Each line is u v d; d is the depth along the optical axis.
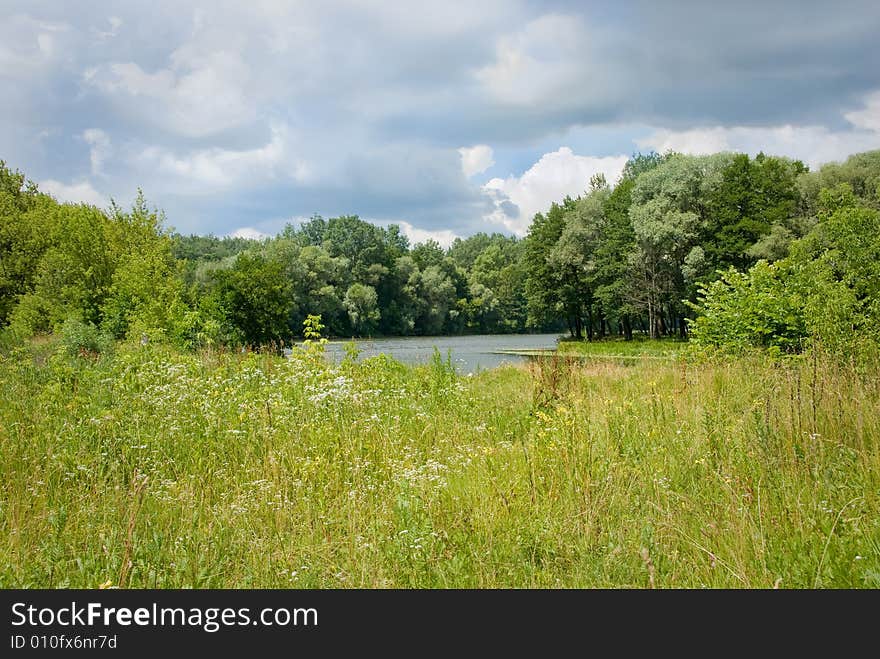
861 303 9.74
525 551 4.43
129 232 38.69
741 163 49.41
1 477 5.83
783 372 8.53
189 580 4.08
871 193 42.06
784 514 4.37
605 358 18.14
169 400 8.42
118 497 5.29
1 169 50.75
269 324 39.06
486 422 8.96
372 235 104.38
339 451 6.72
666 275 52.78
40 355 18.50
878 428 5.77
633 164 98.88
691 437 6.41
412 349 57.47
